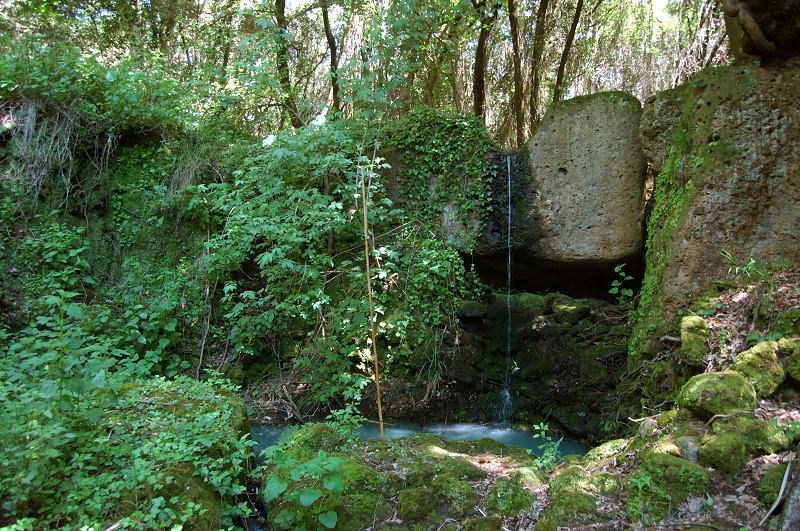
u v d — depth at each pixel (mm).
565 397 5621
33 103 6473
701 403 3170
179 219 6734
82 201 6520
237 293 6711
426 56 10422
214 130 7320
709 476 2805
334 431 4102
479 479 3490
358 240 6754
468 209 6711
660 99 5441
